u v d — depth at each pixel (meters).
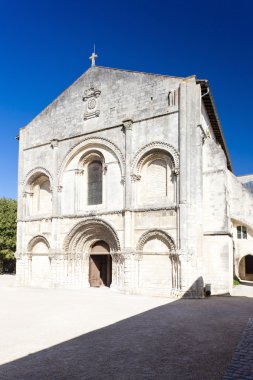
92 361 10.06
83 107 32.59
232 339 12.23
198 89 27.14
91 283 31.83
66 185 32.50
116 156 29.56
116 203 28.95
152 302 22.19
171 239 25.70
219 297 25.22
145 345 11.65
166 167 27.42
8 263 61.59
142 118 28.59
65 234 31.61
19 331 13.98
